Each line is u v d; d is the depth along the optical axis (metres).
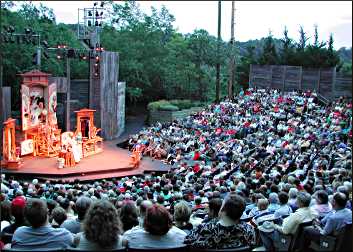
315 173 16.94
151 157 32.72
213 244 6.04
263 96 43.72
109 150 34.47
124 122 43.53
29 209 6.16
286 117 37.28
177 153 31.50
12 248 6.12
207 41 53.50
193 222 8.93
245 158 25.39
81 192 14.34
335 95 44.41
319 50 48.81
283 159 22.75
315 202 10.41
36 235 6.13
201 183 18.44
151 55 51.12
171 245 6.16
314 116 36.22
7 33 32.34
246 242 6.16
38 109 31.86
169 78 51.47
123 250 5.60
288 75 46.28
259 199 10.28
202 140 32.97
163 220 6.08
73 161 28.59
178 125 37.56
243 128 35.12
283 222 8.26
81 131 34.03
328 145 26.11
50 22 48.28
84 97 40.12
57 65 42.91
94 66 38.06
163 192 15.10
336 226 7.75
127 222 7.34
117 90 39.66
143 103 53.59
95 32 37.03
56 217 8.14
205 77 54.09
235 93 53.22
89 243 5.55
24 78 30.64
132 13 52.66
